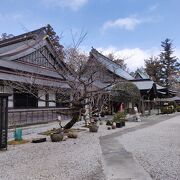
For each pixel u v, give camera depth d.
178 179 6.67
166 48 74.12
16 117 18.41
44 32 24.62
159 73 71.12
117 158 9.02
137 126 19.80
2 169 7.76
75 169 7.71
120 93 25.48
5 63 18.92
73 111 15.97
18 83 16.66
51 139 12.64
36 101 20.89
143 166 7.96
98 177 6.96
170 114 36.88
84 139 13.23
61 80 20.39
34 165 8.15
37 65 22.36
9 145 11.56
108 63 23.45
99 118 21.70
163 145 11.36
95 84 22.41
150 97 35.31
